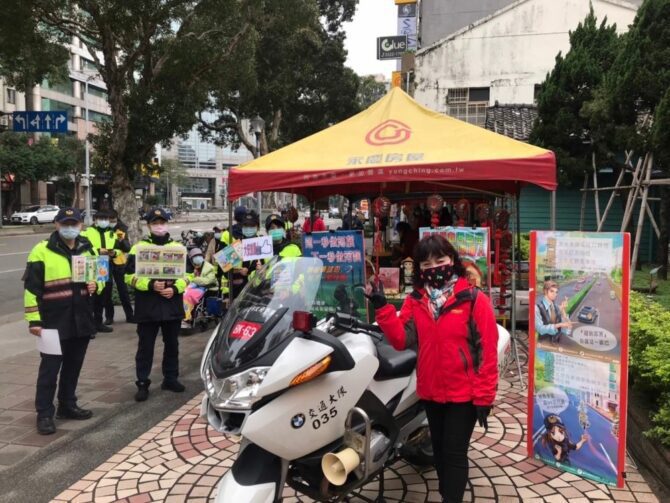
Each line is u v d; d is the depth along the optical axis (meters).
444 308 3.05
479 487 3.71
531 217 13.98
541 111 11.58
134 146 11.73
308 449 2.70
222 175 106.50
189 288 8.49
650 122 8.41
